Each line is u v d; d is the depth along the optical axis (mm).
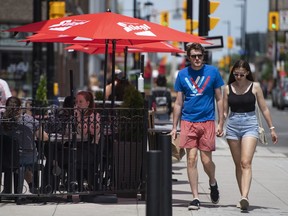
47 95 63688
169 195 21375
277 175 42062
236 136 30000
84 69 160250
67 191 30516
